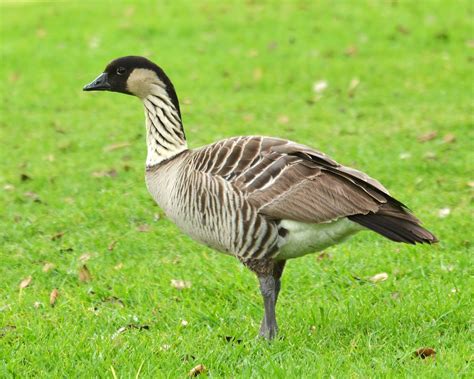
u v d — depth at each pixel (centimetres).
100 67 2659
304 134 1958
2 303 1139
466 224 1360
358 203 890
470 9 2906
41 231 1452
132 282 1200
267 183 912
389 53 2622
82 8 3269
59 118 2231
